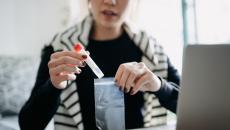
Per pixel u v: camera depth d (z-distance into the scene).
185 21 2.50
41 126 1.03
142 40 1.30
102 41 1.27
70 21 2.29
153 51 1.29
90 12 1.32
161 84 1.01
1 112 2.12
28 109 1.01
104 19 1.20
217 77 0.72
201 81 0.73
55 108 1.03
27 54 2.33
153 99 1.22
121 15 1.21
